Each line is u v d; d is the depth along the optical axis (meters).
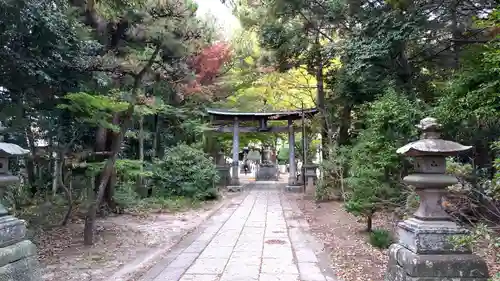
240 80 15.70
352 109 11.80
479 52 6.34
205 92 14.11
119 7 6.48
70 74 6.87
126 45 8.59
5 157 3.41
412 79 9.31
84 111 6.83
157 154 14.58
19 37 5.80
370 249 6.07
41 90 6.80
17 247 3.27
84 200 9.34
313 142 17.62
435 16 8.13
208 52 13.73
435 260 3.00
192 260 5.49
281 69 13.09
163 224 8.68
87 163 8.53
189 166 13.04
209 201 12.86
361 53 8.35
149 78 8.08
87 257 5.72
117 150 6.98
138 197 12.04
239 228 8.09
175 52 7.29
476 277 2.97
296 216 9.65
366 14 8.65
